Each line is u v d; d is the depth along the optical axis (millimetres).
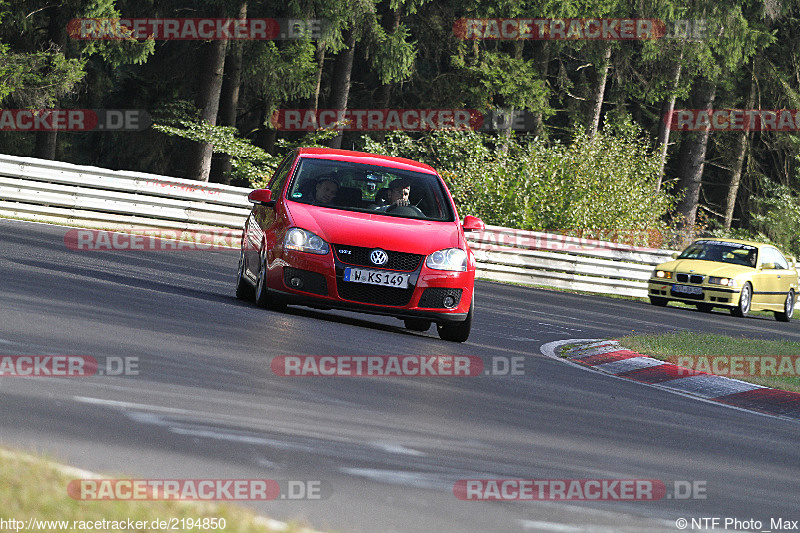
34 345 23172
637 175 94562
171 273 47125
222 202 71375
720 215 147375
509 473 17844
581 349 40062
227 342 27609
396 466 17156
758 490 19531
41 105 94438
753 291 78000
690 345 41531
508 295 65125
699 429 25672
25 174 64938
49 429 16281
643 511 16625
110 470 14492
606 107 143750
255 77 102938
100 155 124000
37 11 99500
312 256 35094
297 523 13039
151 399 19453
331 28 99438
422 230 36656
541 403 26016
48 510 11797
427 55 119438
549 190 89500
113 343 24891
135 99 114500
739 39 123562
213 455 16203
